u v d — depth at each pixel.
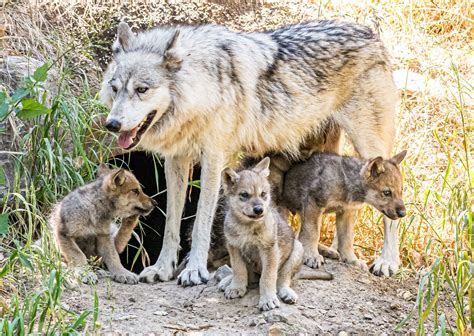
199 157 9.96
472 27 15.26
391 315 9.10
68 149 11.04
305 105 10.62
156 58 9.38
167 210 10.12
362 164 10.13
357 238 11.24
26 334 7.69
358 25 11.27
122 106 9.09
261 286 8.71
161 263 9.92
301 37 10.83
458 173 11.48
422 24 15.16
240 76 10.03
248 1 13.64
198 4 13.02
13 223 10.45
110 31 12.58
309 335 8.25
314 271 9.64
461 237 9.13
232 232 8.70
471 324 8.62
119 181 9.67
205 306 8.81
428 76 13.28
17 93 9.20
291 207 10.70
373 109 10.98
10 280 8.78
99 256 9.74
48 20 12.56
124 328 8.07
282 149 10.67
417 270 10.41
